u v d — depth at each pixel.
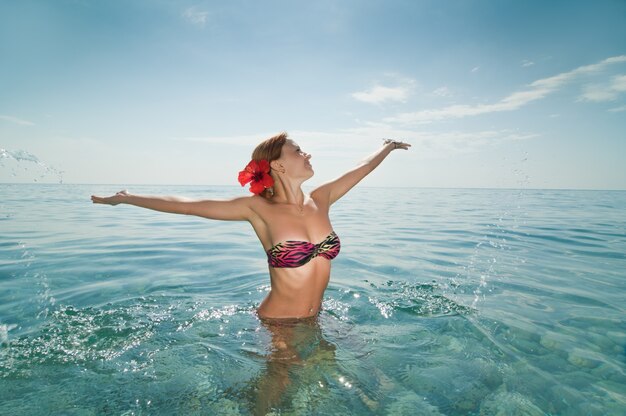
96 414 1.71
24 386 1.93
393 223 9.64
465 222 9.73
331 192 2.88
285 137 2.66
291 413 1.72
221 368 2.11
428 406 1.76
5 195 20.00
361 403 1.79
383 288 3.70
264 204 2.57
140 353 2.30
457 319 2.84
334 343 2.38
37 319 2.86
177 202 2.42
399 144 3.37
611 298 3.38
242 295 3.51
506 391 1.88
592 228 8.23
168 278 4.13
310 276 2.51
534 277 4.15
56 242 6.28
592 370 2.08
